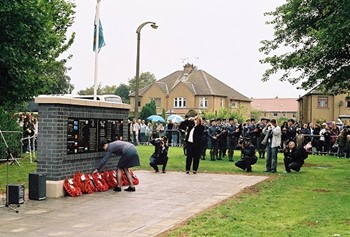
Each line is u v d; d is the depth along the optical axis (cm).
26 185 1358
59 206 1045
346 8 1581
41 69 1973
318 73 2317
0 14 1571
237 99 7488
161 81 7656
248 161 1805
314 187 1364
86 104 1273
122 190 1295
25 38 1661
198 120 1731
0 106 2062
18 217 923
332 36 1691
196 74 7481
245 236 762
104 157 1277
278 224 859
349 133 2591
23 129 2186
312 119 6131
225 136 2283
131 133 3409
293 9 2334
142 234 793
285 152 1825
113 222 887
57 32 2528
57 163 1162
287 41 2495
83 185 1220
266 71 2538
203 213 964
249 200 1130
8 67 1697
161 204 1083
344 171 1850
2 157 1811
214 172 1777
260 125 2403
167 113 7194
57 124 1162
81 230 819
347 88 2388
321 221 887
